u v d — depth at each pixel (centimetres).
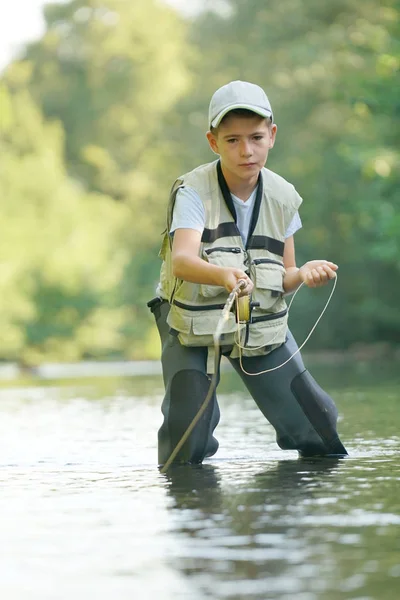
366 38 4109
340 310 5925
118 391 2556
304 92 5856
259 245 942
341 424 1301
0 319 6544
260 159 916
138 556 528
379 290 5750
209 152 6869
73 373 4469
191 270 886
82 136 10431
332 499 682
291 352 974
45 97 10606
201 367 945
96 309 6881
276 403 968
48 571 504
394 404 1653
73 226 6725
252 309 911
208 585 464
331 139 5772
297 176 5859
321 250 5862
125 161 10131
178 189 934
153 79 10469
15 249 6556
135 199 9406
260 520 613
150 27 10694
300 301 5988
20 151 6781
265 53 6131
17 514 671
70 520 641
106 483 816
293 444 974
